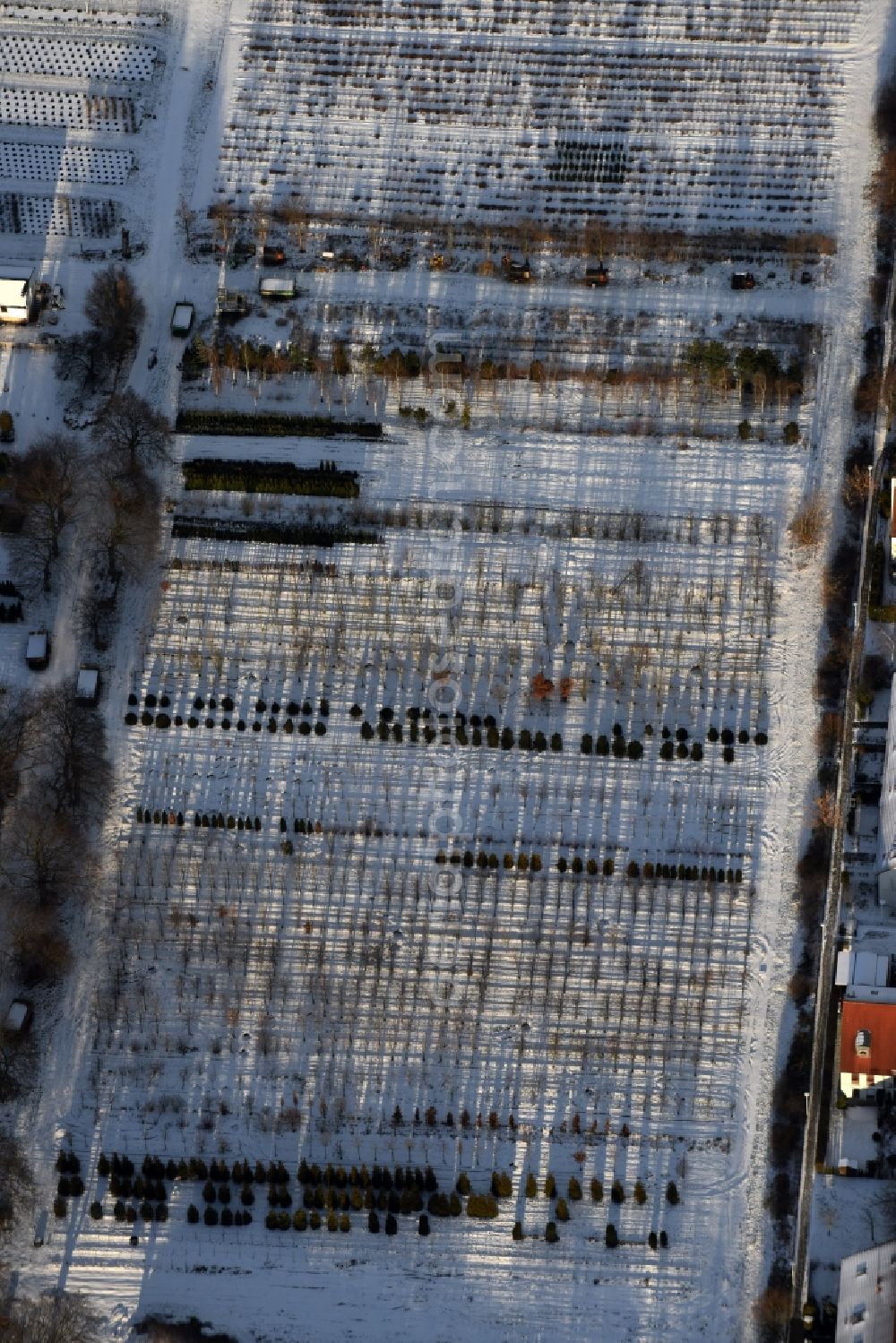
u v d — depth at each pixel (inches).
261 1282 7805.1
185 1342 7687.0
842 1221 7805.1
